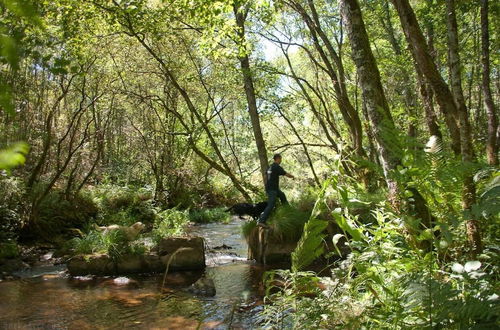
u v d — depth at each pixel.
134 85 15.82
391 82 15.37
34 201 11.77
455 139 4.89
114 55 13.95
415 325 2.82
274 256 9.61
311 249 3.68
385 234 3.85
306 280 3.67
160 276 8.66
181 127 19.50
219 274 8.81
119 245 9.11
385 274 3.73
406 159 3.60
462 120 4.80
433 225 4.18
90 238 9.69
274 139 19.58
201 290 7.32
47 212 12.48
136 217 15.80
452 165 3.57
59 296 7.20
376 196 5.17
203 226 16.33
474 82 14.65
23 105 9.27
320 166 17.50
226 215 18.61
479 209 2.80
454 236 4.11
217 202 21.66
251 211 10.48
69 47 9.59
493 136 7.39
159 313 6.30
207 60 15.13
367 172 7.63
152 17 10.18
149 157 18.41
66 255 10.00
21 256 9.95
